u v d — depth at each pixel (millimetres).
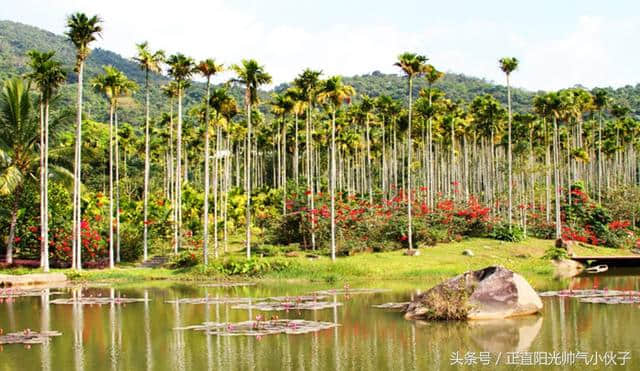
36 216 55719
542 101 67875
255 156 100750
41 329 25562
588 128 104750
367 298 33500
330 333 23234
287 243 61656
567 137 89438
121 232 60188
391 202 66625
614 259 55875
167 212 62594
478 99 80625
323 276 45812
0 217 53375
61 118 53875
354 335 22703
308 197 61625
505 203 80062
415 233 58750
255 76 52156
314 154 104250
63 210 57094
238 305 31484
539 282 41562
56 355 20359
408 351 19797
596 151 113688
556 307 28344
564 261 54188
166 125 90250
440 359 18625
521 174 88688
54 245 55406
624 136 100188
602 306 28469
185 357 19703
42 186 49625
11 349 21406
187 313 29141
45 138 50500
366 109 78688
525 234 66188
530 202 87562
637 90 171750
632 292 33500
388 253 55688
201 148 94000
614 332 22219
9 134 53094
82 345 21984
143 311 30203
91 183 80625
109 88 54031
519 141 91625
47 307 32312
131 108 159500
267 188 78500
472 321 25250
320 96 55156
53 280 46750
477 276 26641
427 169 85875
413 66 57219
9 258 52812
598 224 70625
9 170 50844
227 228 68250
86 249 56781
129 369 18344
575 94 76812
